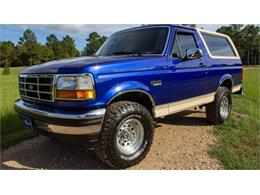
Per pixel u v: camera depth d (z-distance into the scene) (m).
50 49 70.06
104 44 5.17
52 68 3.38
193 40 4.97
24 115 3.71
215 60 5.42
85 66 3.18
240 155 4.11
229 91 5.92
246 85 14.69
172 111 4.34
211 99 5.45
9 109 6.75
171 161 3.87
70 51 71.44
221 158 3.96
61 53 70.25
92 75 3.17
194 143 4.59
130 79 3.54
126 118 3.44
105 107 3.32
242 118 6.45
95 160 3.91
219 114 5.63
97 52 5.02
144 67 3.75
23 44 72.62
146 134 3.73
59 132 3.19
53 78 3.28
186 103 4.66
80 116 3.07
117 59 3.62
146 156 4.03
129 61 3.62
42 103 3.53
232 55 6.32
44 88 3.44
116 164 3.47
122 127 3.51
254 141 4.77
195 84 4.80
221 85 6.11
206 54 5.19
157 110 4.04
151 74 3.82
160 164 3.76
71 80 3.16
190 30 4.91
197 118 6.29
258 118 6.55
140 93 3.73
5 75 35.00
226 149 4.32
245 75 24.02
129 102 3.59
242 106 8.19
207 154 4.12
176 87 4.31
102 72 3.26
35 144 4.62
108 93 3.29
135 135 3.69
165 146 4.45
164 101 4.11
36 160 3.93
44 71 3.44
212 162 3.84
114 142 3.36
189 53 4.30
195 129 5.41
